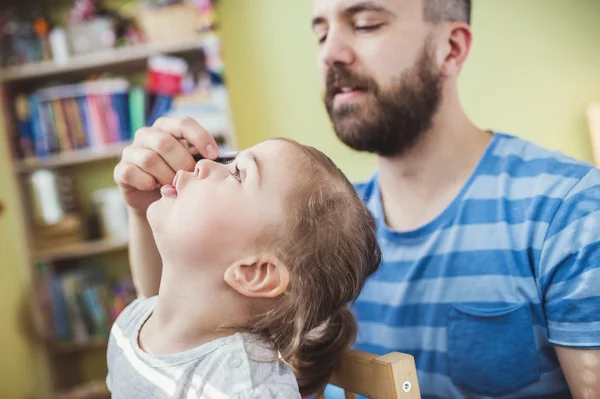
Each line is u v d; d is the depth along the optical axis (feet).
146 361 2.66
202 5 9.03
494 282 3.24
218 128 8.94
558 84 9.04
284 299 2.78
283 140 3.03
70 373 9.83
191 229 2.64
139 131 3.14
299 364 2.95
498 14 9.08
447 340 3.37
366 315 3.72
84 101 9.02
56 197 9.13
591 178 3.09
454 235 3.37
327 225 2.89
